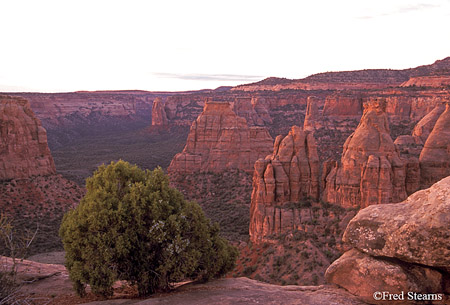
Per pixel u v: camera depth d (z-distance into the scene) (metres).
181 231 16.23
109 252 15.11
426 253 10.87
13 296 12.41
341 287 13.49
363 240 12.52
